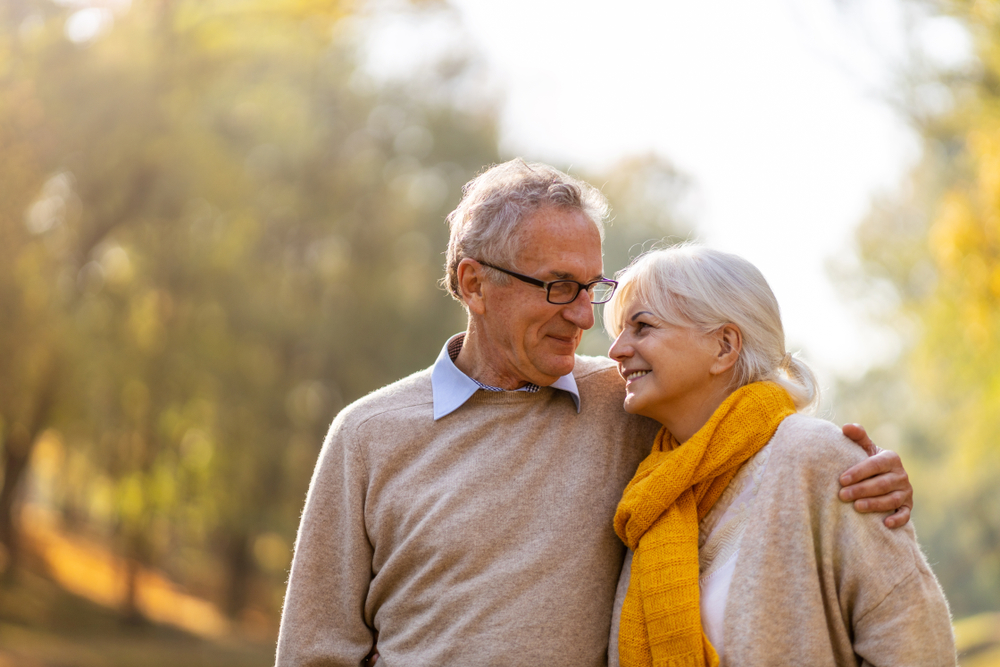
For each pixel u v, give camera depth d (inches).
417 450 87.0
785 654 72.3
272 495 648.4
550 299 83.3
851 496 72.4
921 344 531.2
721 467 77.0
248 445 613.0
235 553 809.5
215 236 575.5
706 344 80.0
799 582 72.8
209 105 555.2
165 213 546.3
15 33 474.3
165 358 551.8
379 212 666.2
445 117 690.2
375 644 88.9
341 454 89.3
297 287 639.1
